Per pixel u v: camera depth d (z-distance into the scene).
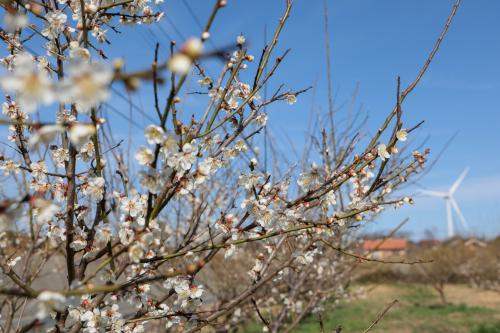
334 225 2.56
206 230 2.60
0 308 2.96
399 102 2.42
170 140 1.90
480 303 19.33
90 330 2.16
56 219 2.31
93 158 2.34
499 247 25.19
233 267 6.68
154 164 1.88
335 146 3.77
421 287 23.86
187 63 1.21
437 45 2.43
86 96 1.28
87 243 2.21
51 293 1.39
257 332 8.90
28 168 2.34
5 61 2.48
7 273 1.77
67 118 2.27
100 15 2.62
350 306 17.27
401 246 38.84
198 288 2.51
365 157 2.57
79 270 2.19
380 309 16.75
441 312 16.52
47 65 2.42
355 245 5.52
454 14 2.41
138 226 2.05
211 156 2.50
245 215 2.46
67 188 2.17
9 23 1.63
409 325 13.93
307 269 4.48
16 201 1.43
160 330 3.65
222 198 4.50
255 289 2.87
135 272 2.57
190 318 2.61
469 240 31.84
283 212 2.47
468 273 24.23
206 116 2.26
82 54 1.82
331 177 2.61
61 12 2.41
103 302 2.41
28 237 3.43
